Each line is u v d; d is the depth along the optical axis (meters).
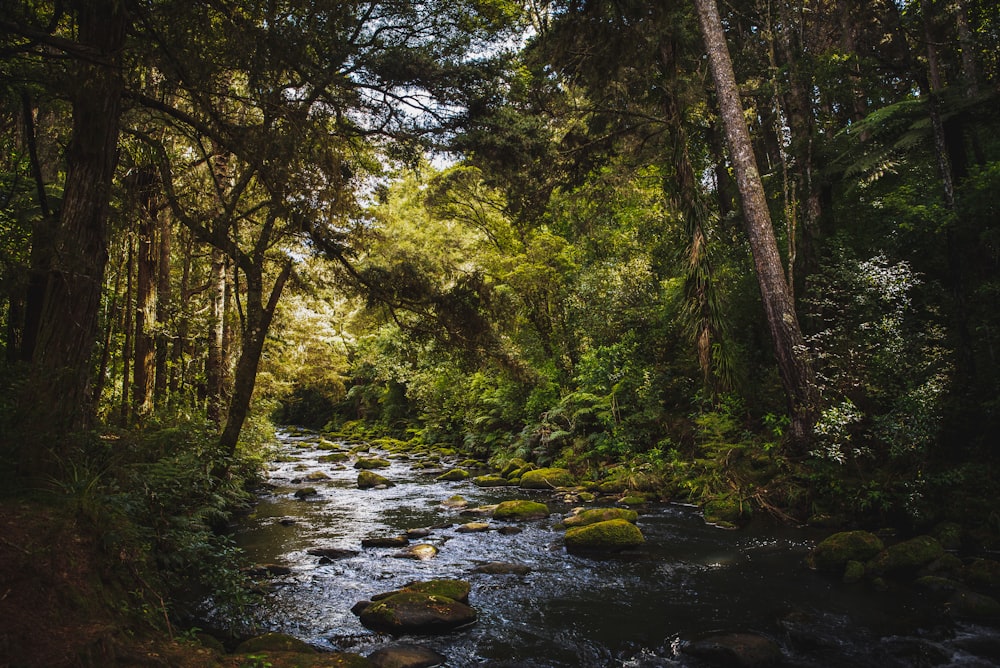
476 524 9.36
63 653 2.87
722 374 11.34
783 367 10.08
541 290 18.17
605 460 13.95
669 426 13.11
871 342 9.71
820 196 14.04
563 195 16.59
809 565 6.90
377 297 11.52
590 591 6.33
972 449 7.91
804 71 12.88
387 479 15.00
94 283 5.52
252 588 6.22
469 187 17.75
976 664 4.45
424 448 24.22
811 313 11.03
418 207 19.31
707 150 17.56
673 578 6.70
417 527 9.69
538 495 12.60
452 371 21.67
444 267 11.98
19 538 3.45
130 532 4.41
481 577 6.84
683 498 11.16
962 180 10.67
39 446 4.59
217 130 6.50
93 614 3.39
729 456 10.58
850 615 5.43
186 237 13.37
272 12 5.65
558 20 10.94
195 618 5.34
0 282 5.62
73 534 3.79
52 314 5.27
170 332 12.24
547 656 4.79
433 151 10.49
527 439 17.33
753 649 4.60
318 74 6.11
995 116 11.50
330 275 11.60
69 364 5.23
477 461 19.00
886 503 8.05
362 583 6.65
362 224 10.18
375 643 5.01
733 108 10.96
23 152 8.66
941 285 10.64
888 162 11.86
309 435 36.94
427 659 4.61
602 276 16.67
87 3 5.28
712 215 15.45
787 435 10.05
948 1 11.92
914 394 8.06
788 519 8.95
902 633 5.01
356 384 36.03
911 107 12.01
